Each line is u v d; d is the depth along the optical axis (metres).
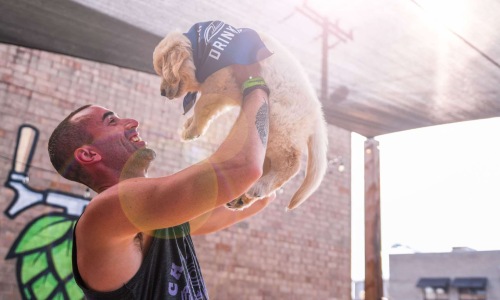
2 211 5.00
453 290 19.34
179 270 1.14
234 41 1.32
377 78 3.01
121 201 0.95
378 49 2.75
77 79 5.62
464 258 19.50
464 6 2.37
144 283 1.06
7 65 5.25
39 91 5.39
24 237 5.07
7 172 5.09
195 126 1.41
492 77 2.94
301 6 2.39
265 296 6.50
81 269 1.03
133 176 1.21
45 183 5.29
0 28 2.65
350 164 7.95
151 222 0.96
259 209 1.60
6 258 4.94
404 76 2.98
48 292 5.09
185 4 2.35
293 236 7.00
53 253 5.20
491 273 18.94
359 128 3.86
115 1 2.34
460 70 2.90
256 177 1.00
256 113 1.12
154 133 5.91
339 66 2.91
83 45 2.82
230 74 1.32
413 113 3.48
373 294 3.66
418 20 2.50
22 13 2.47
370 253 3.75
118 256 1.01
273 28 2.59
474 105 3.31
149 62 2.98
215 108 1.36
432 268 20.12
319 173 1.39
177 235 1.22
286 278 6.78
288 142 1.32
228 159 0.98
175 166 5.90
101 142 1.19
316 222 7.30
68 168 1.19
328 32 2.60
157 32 2.58
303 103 1.35
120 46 2.78
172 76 1.37
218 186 0.94
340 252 7.48
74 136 1.19
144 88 6.00
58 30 2.64
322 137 1.42
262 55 1.30
